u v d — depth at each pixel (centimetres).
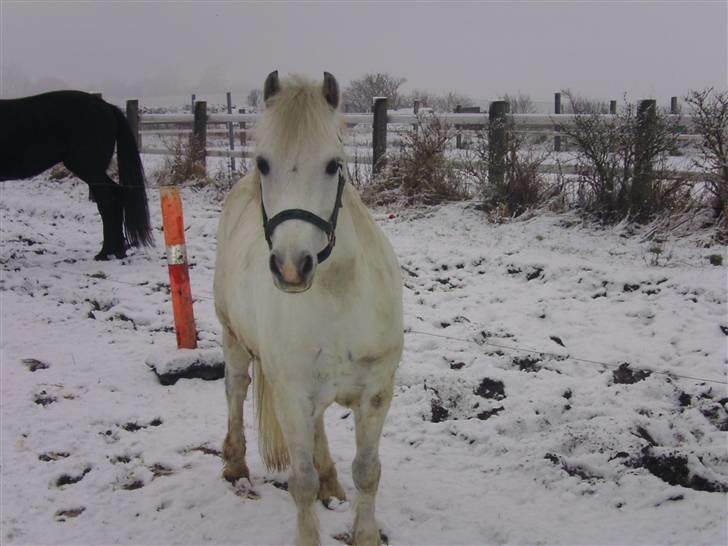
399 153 1040
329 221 262
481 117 990
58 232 1026
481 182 939
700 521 338
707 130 754
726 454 388
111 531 350
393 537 341
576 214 841
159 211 1118
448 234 841
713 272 639
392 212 952
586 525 343
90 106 842
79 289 732
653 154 797
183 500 373
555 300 624
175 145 1462
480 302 637
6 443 432
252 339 336
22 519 359
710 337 529
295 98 262
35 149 834
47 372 534
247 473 393
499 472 392
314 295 282
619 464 383
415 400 474
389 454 416
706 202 789
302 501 302
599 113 934
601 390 465
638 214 791
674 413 434
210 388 514
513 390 477
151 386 513
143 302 688
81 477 402
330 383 296
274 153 259
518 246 774
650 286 624
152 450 424
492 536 341
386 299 298
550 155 970
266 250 317
